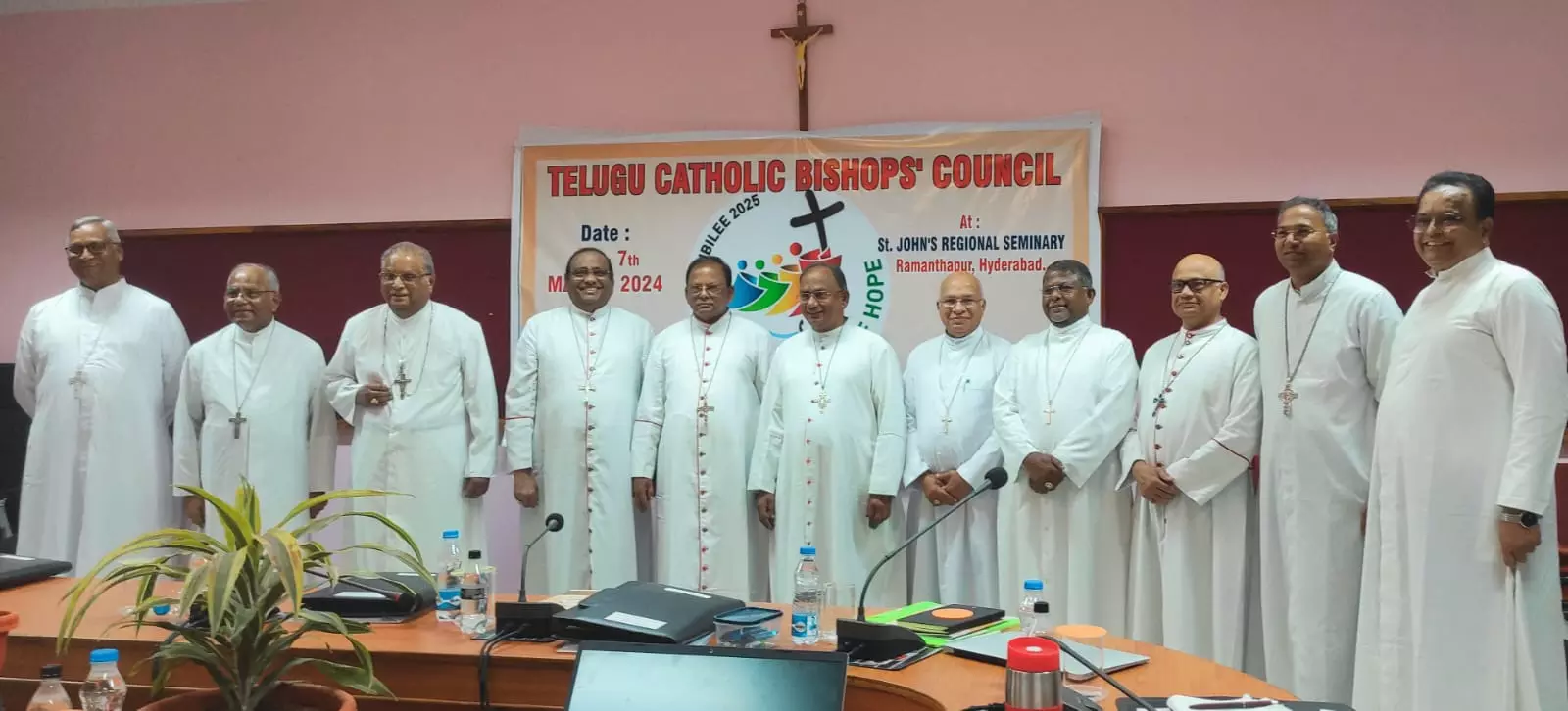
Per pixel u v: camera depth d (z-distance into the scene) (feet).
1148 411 12.60
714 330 14.26
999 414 13.10
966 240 15.88
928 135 15.97
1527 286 9.86
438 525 13.61
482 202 17.06
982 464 13.16
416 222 16.99
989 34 15.96
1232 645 11.90
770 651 6.11
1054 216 15.69
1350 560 11.37
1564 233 14.58
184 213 17.75
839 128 16.17
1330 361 11.44
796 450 13.46
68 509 14.55
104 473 14.43
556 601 8.70
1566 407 9.75
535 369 14.25
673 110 16.63
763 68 16.44
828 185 16.16
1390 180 15.03
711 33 16.57
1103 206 15.66
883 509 13.30
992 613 8.30
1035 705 5.57
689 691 6.02
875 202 16.08
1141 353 15.48
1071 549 12.71
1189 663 7.20
